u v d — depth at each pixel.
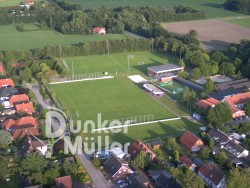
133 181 123.88
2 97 188.00
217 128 158.12
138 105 184.50
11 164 136.00
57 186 120.44
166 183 121.44
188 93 184.38
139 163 132.25
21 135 150.50
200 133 152.00
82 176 127.81
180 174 128.62
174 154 138.12
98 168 134.00
